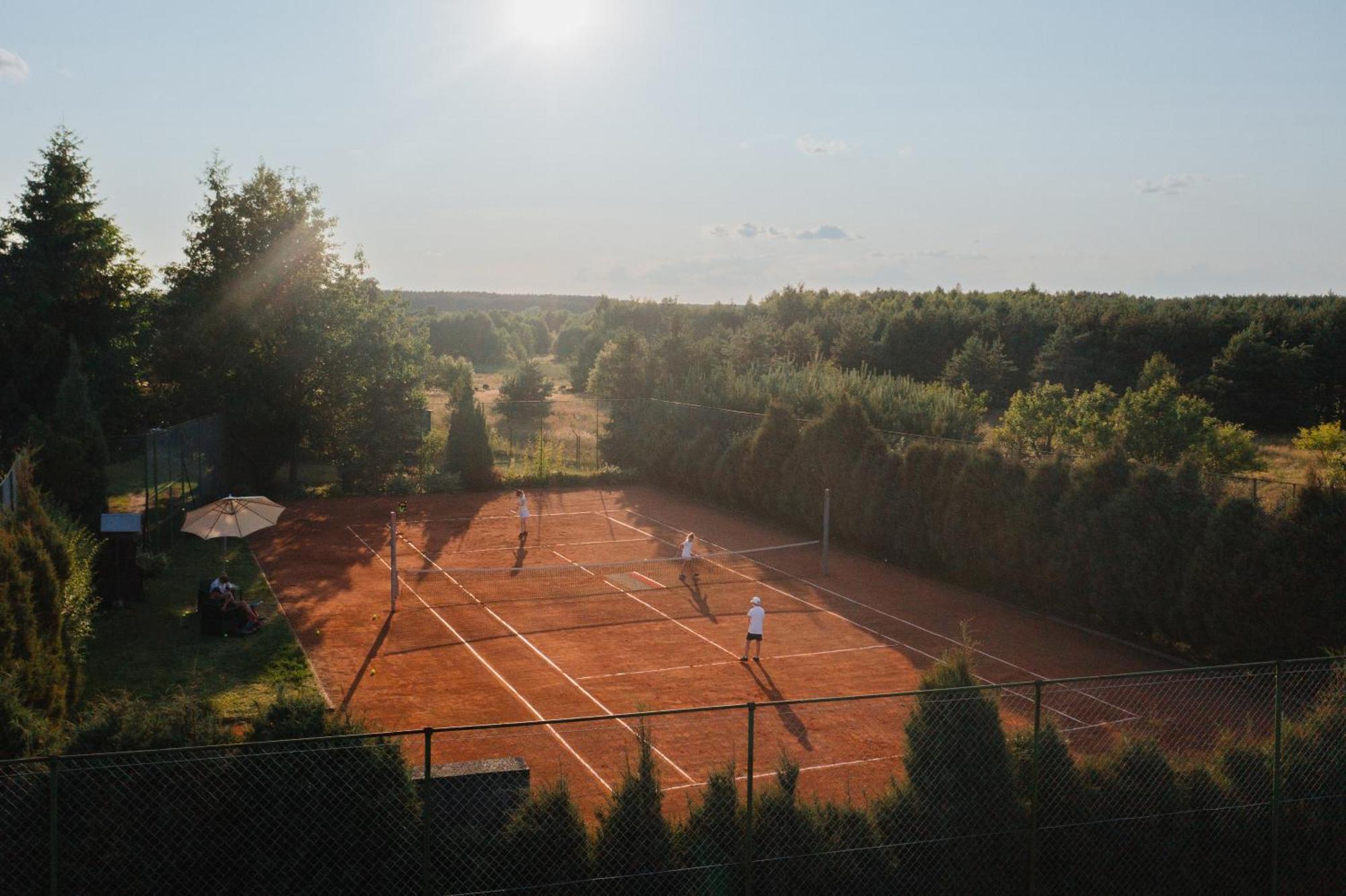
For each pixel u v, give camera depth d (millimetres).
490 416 73188
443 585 26984
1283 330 71250
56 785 8383
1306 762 11672
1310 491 19766
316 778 9258
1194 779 11469
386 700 17875
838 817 10500
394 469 42500
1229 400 66938
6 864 8672
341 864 9211
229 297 40656
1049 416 45906
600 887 9680
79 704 16766
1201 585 21172
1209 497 21766
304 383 41656
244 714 16766
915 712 10938
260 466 40344
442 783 10188
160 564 26594
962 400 54094
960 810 10531
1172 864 11000
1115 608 23422
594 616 24016
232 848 9016
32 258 42281
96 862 8766
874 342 83375
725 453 38750
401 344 43750
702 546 32781
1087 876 10805
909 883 10289
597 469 46719
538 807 9828
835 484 32688
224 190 42031
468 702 17844
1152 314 78062
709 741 15938
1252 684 18562
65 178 43469
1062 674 20438
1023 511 25984
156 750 8602
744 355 78250
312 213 42719
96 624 21938
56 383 40875
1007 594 26875
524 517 32562
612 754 15336
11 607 13023
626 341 49562
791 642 22109
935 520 28828
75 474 24906
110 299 44969
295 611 23859
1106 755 11594
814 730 16484
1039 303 96750
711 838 10070
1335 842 11578
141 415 43031
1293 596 19453
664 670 19938
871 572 29672
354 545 31953
